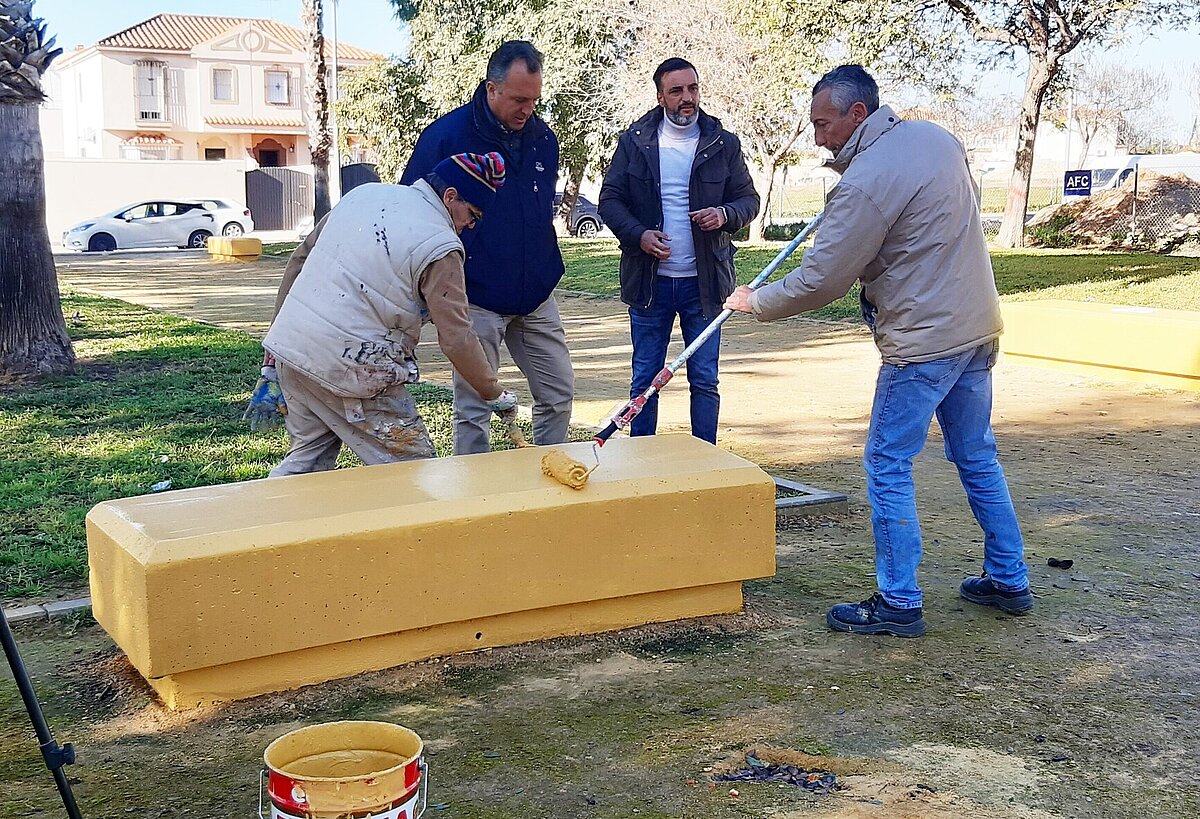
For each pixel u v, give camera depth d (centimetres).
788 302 410
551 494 389
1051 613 434
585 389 951
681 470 417
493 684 368
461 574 376
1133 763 317
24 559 484
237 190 4031
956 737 333
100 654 395
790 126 2608
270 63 5334
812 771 312
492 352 493
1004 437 749
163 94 5188
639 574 405
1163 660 389
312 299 408
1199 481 632
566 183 3569
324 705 353
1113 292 1488
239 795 300
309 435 430
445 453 671
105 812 292
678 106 543
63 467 642
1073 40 2264
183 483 605
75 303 1636
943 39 2220
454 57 3056
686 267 559
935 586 464
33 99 953
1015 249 2298
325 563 354
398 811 227
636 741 330
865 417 817
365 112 3341
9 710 352
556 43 2814
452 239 405
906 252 392
